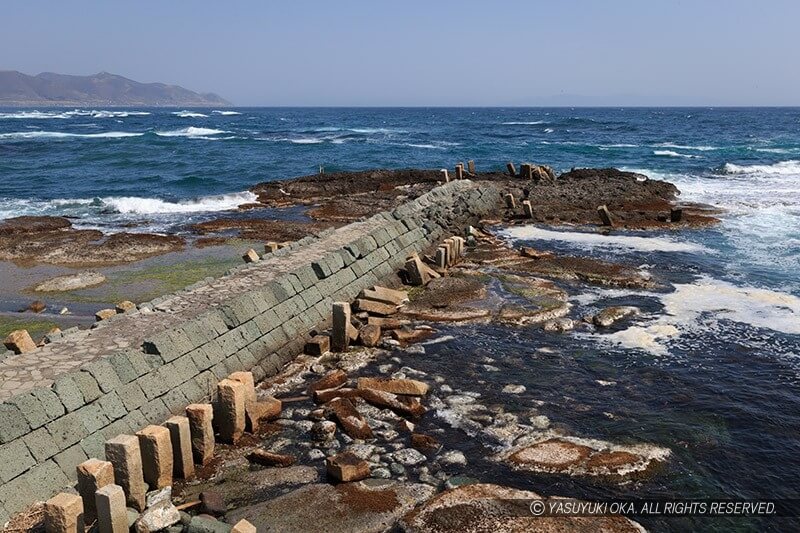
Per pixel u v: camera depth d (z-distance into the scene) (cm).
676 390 1223
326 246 1897
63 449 880
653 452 1002
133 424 981
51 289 1892
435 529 798
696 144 6994
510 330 1527
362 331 1438
